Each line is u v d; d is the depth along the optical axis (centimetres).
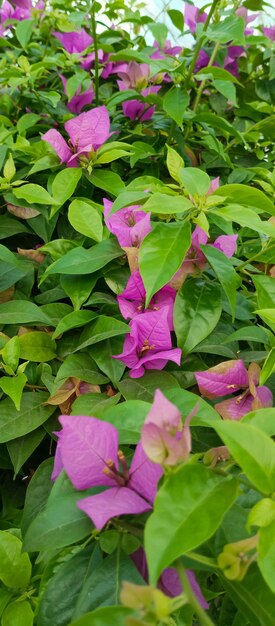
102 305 26
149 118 37
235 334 23
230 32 30
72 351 25
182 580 13
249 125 41
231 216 22
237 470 19
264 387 23
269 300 24
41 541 16
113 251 25
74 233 30
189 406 19
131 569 16
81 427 16
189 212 24
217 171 38
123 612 13
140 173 35
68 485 17
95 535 18
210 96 40
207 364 26
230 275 23
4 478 28
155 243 21
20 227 29
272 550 14
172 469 15
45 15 43
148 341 23
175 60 35
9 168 29
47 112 37
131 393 22
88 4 34
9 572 21
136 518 16
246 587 15
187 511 14
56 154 30
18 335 25
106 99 39
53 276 28
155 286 20
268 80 42
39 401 24
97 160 29
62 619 17
